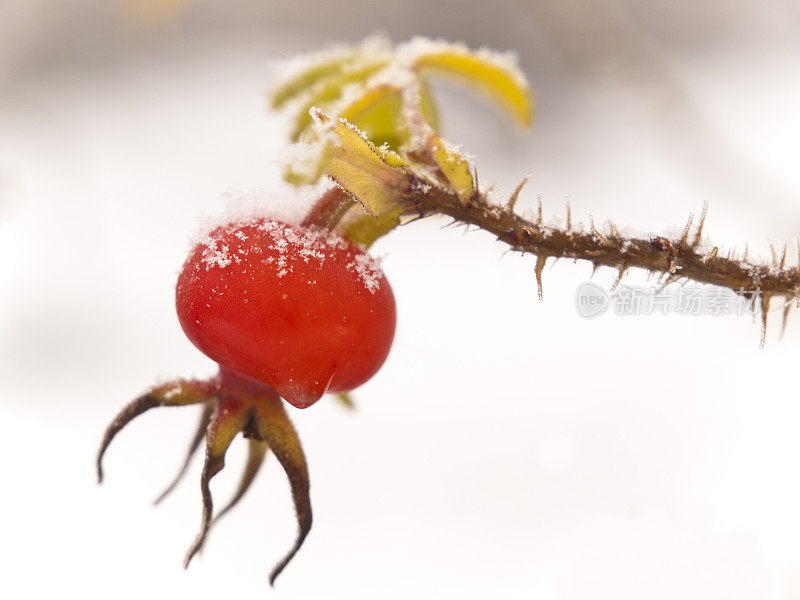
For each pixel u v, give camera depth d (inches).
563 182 24.3
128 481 18.3
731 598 13.1
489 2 28.7
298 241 9.6
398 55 10.8
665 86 20.0
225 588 15.6
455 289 23.1
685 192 23.1
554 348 20.8
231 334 9.5
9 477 18.2
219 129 28.4
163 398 10.0
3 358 21.9
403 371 20.8
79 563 16.1
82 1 30.5
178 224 25.5
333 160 9.4
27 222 25.0
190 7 31.1
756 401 18.0
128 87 30.4
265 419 9.9
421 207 9.5
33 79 30.5
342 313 9.5
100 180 26.6
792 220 19.0
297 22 31.6
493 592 14.9
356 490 17.7
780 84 25.9
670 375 19.4
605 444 17.6
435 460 18.1
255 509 17.5
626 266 9.7
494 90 11.0
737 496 15.3
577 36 20.0
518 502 16.7
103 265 24.4
